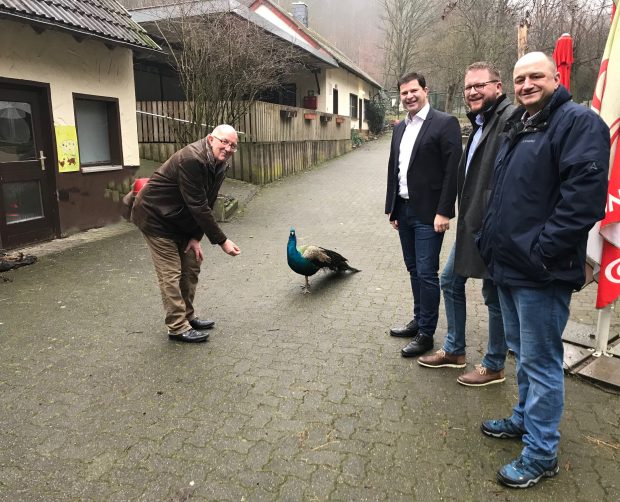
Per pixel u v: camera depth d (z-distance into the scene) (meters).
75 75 7.81
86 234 8.05
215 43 10.05
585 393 3.26
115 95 8.72
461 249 3.17
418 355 3.81
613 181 3.20
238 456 2.65
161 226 3.88
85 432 2.86
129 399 3.20
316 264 5.21
